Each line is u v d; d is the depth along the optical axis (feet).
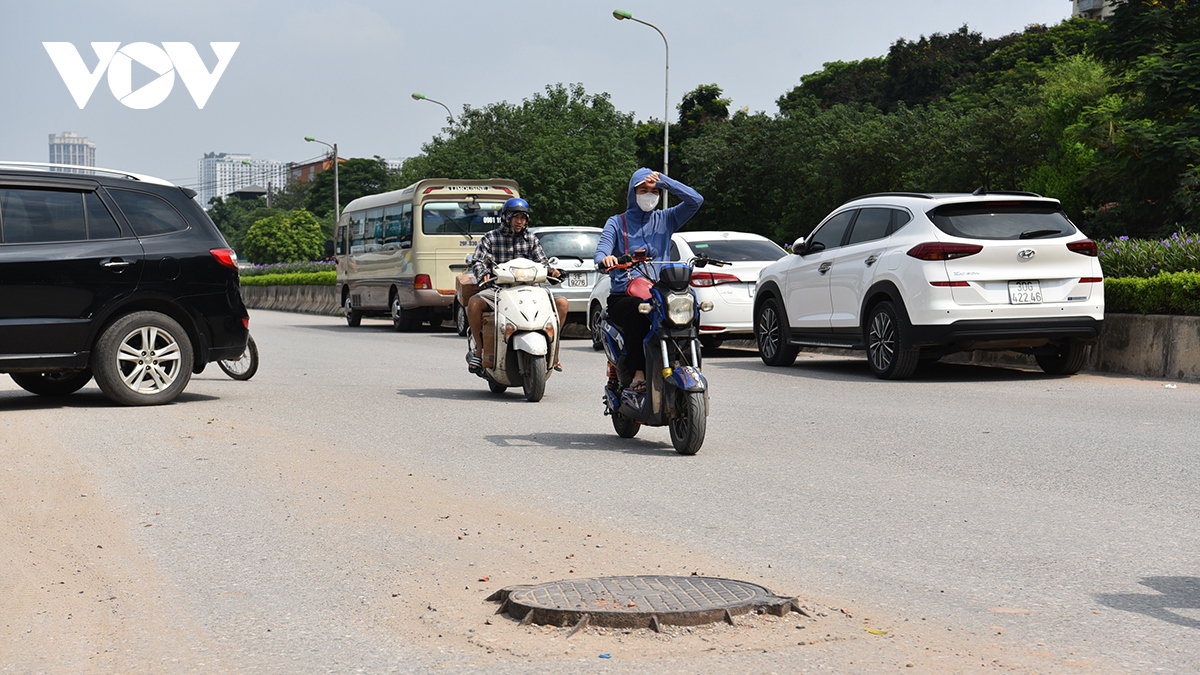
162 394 33.81
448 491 21.39
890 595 14.61
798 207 194.18
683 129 227.20
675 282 24.91
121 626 13.61
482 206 79.97
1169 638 12.92
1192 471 23.26
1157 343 42.68
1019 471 23.39
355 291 92.53
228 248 35.42
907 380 42.27
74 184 32.99
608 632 13.00
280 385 40.55
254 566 16.19
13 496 20.92
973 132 163.22
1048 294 40.06
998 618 13.65
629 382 26.96
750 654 12.26
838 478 22.71
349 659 12.34
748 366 49.55
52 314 32.01
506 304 35.99
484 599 14.40
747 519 19.03
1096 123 100.99
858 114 192.95
